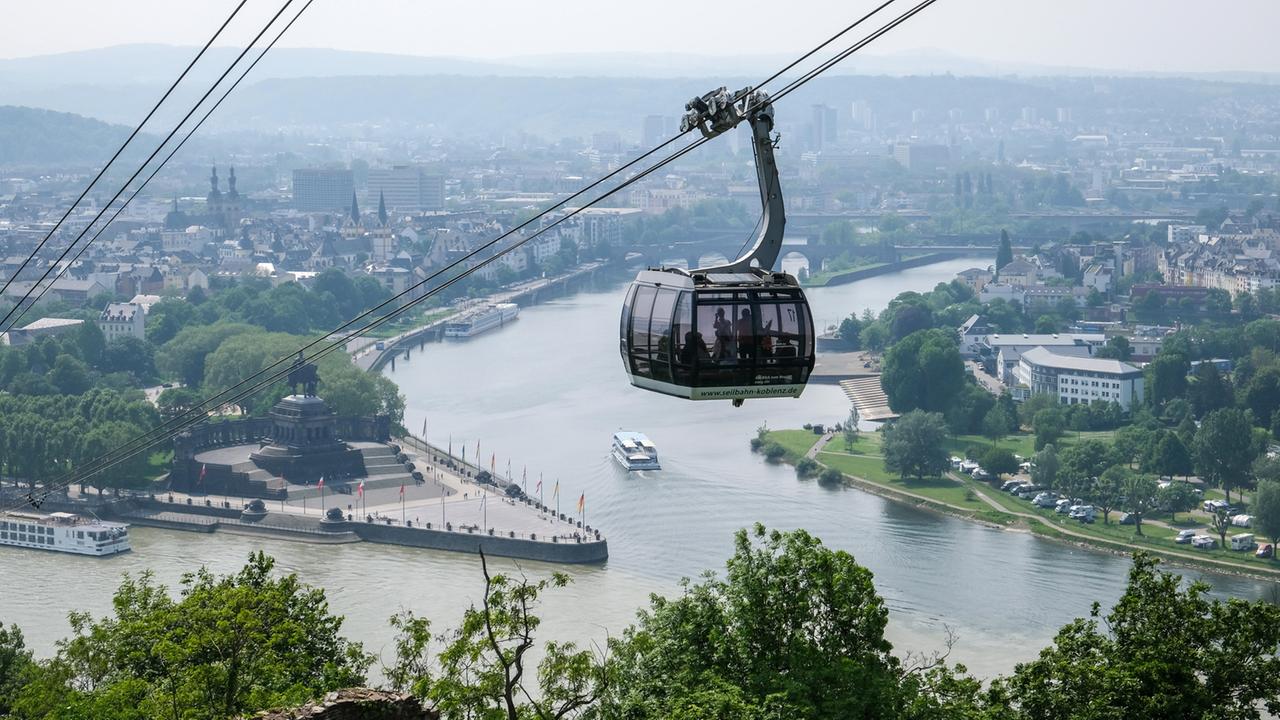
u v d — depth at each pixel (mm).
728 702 113250
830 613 127250
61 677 145125
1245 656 123688
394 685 123562
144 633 126188
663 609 130375
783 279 90375
